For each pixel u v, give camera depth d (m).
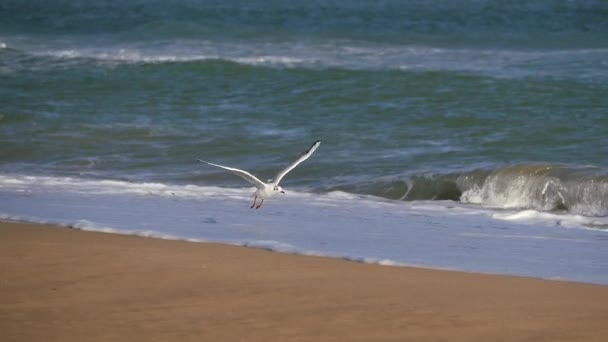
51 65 35.50
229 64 33.56
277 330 8.31
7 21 56.53
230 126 24.48
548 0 69.00
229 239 12.45
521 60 36.47
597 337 8.18
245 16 58.62
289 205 15.97
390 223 14.34
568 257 11.84
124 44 43.34
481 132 22.86
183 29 46.50
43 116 26.02
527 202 16.73
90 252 11.23
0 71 34.22
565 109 25.27
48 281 9.91
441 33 48.66
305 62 35.97
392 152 21.02
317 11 62.09
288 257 11.23
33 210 14.66
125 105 28.08
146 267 10.52
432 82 29.53
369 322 8.56
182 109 27.28
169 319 8.61
